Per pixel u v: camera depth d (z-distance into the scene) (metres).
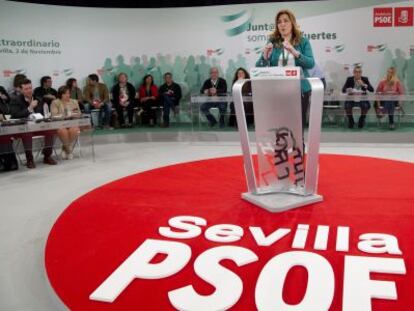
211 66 10.12
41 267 3.12
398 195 4.42
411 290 2.47
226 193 4.73
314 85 3.98
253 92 4.22
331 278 2.62
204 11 9.89
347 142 8.31
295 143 4.29
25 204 4.80
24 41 9.04
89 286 2.67
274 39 7.27
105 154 7.84
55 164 7.02
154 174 5.84
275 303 2.37
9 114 6.94
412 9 8.99
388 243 3.12
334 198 4.38
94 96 9.71
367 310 2.27
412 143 8.03
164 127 9.89
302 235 3.35
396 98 8.10
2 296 2.70
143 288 2.61
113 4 9.94
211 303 2.39
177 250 3.14
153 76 10.30
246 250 3.08
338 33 9.41
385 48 9.26
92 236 3.52
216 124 8.89
